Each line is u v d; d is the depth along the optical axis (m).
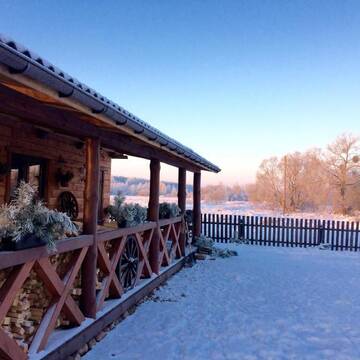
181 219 9.01
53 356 3.33
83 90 2.88
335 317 5.38
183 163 8.90
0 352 2.80
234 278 7.86
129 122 3.91
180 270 8.55
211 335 4.55
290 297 6.44
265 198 40.75
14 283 2.93
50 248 3.27
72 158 7.68
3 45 1.97
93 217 4.29
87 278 4.22
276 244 13.52
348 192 33.69
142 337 4.41
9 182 5.80
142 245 6.17
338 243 12.97
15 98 2.89
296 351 4.15
